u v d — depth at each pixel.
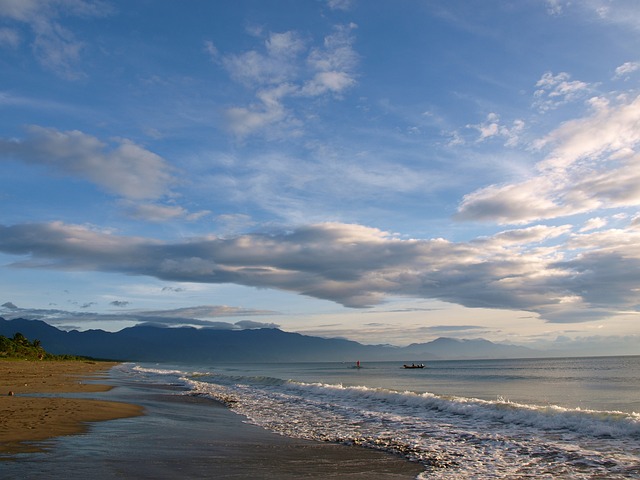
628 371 87.38
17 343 132.75
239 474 11.22
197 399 31.00
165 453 13.44
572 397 34.19
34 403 24.09
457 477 11.27
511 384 52.16
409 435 17.16
